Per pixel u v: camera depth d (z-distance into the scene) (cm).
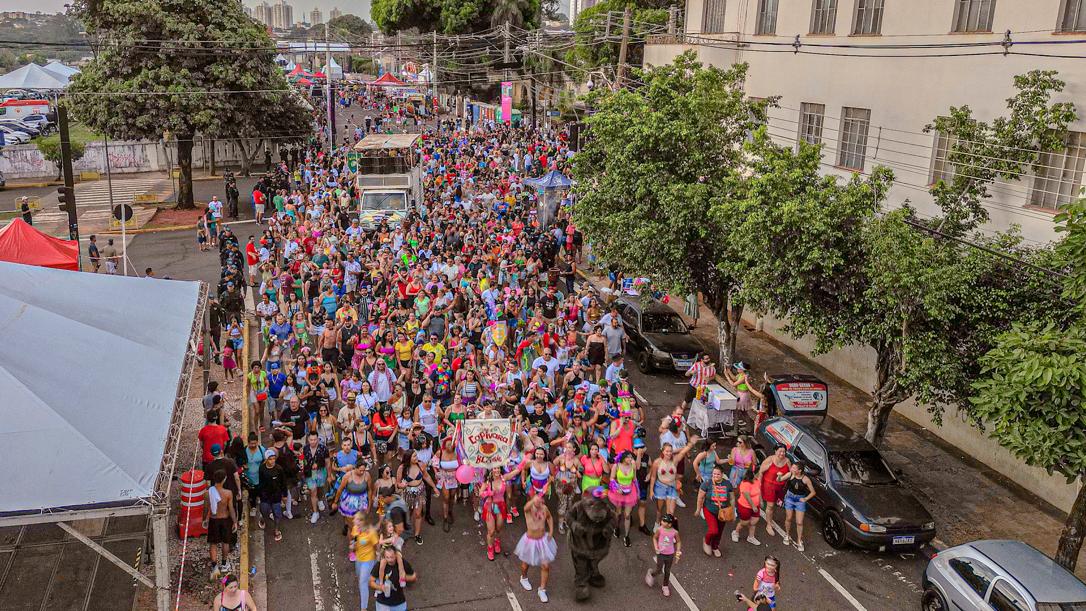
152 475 999
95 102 3566
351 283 2386
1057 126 1566
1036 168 1606
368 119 6394
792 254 1502
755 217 1530
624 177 1975
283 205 3528
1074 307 1175
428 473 1397
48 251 2184
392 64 11100
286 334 1873
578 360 1734
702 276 1972
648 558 1339
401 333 1852
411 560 1316
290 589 1229
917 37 1931
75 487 950
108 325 1372
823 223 1455
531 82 6806
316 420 1463
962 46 1694
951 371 1347
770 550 1380
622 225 1970
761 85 2545
